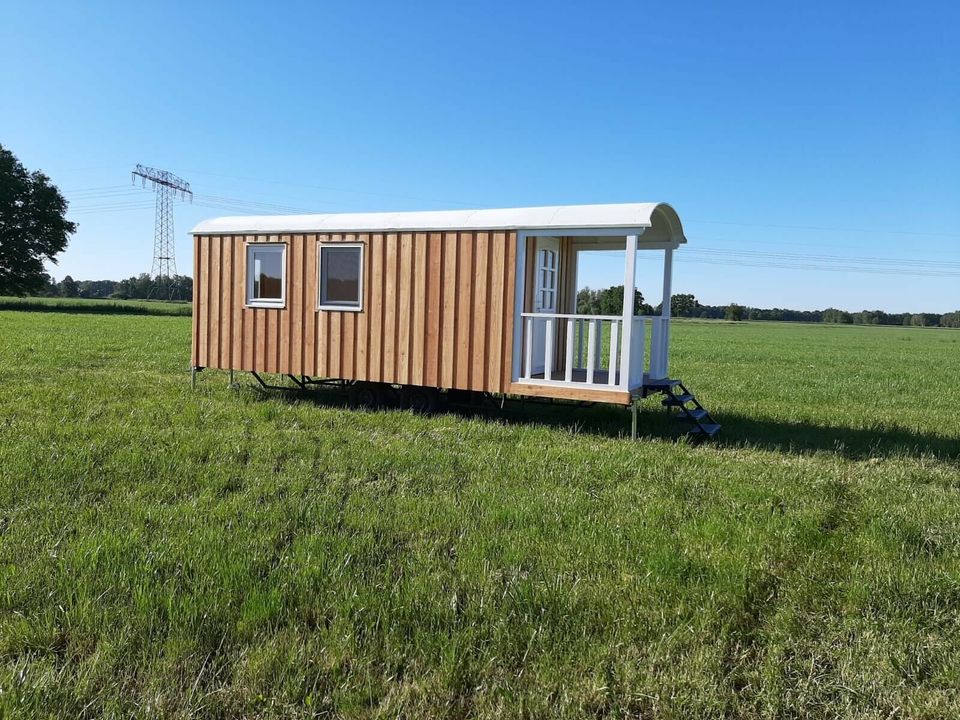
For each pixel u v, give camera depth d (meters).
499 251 9.07
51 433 7.66
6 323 31.67
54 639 3.48
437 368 9.54
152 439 7.50
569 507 5.62
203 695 3.06
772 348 34.75
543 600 3.94
